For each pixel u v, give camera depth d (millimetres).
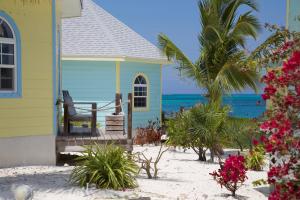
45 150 12141
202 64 19641
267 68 6840
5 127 11594
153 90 23688
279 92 5277
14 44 11680
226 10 19000
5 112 11570
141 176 10773
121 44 22453
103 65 21547
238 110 61500
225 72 17906
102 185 8859
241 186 10305
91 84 21578
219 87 18219
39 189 8625
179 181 10438
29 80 11938
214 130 13969
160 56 23812
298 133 4910
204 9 19031
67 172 10695
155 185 9695
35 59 12016
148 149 17156
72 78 21578
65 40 22047
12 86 11773
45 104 12172
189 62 19219
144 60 22609
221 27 18891
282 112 4980
